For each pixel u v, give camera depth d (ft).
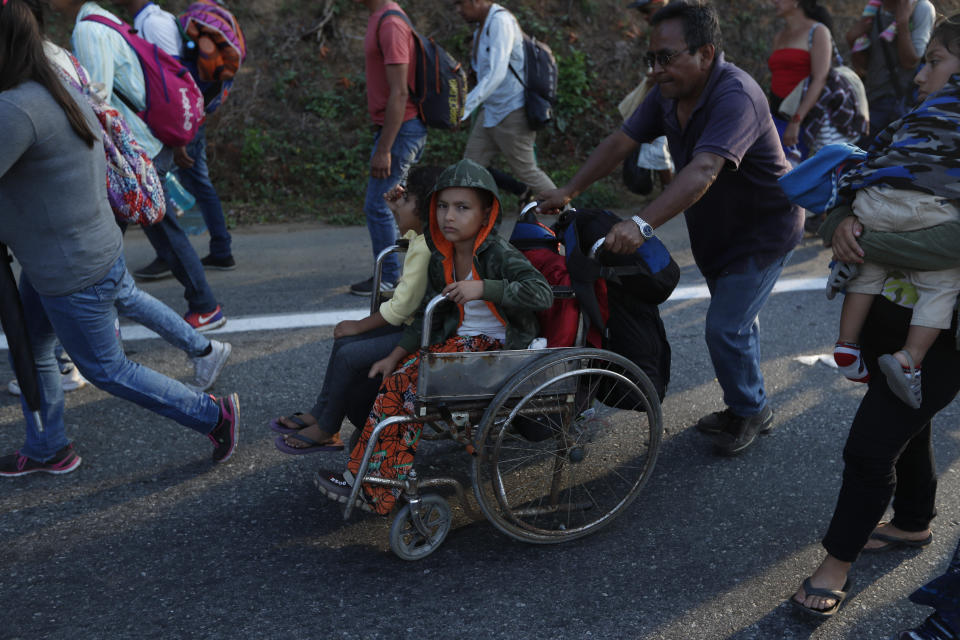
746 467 11.18
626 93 31.45
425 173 9.82
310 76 29.53
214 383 13.67
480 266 8.84
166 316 12.25
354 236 23.90
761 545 9.41
